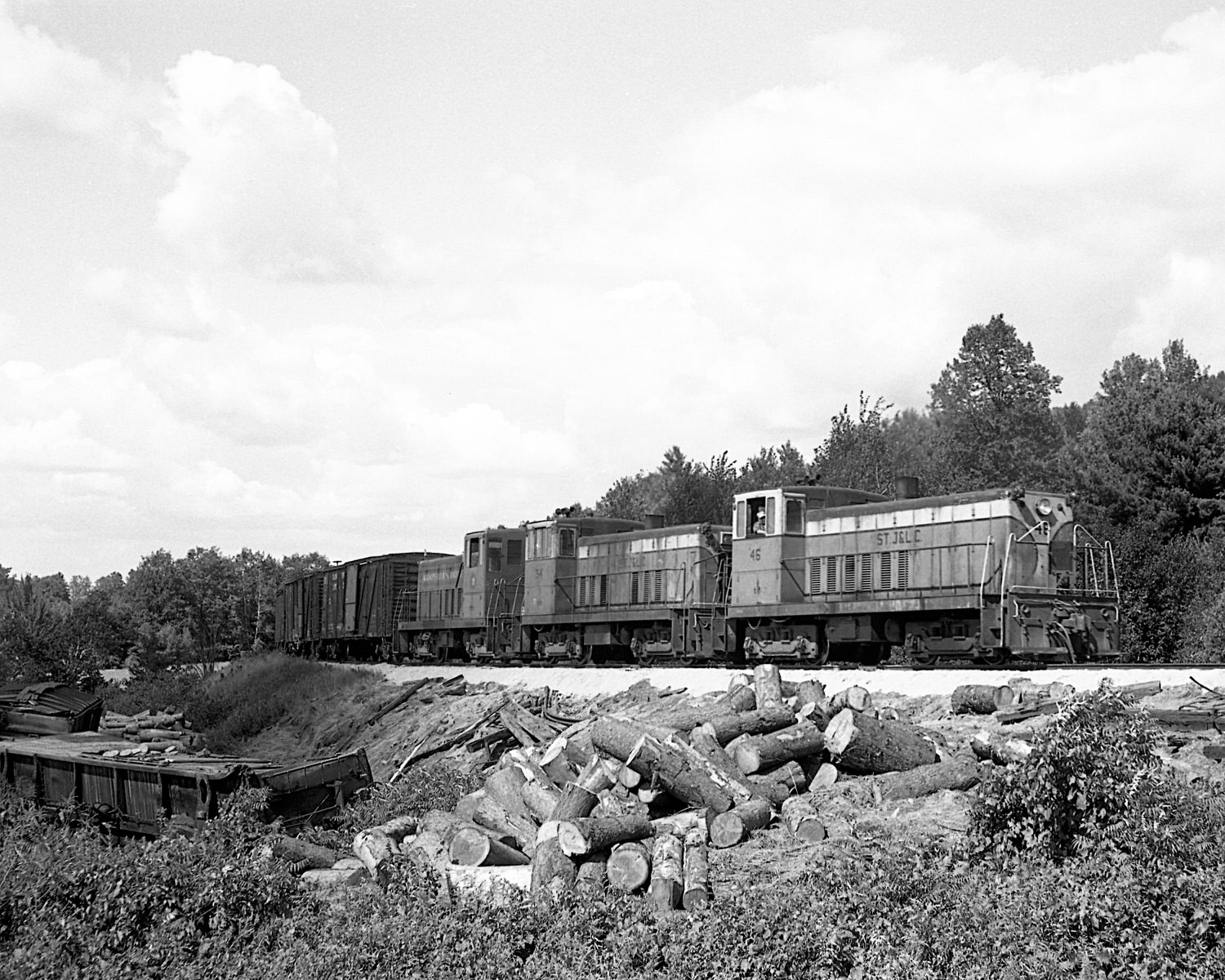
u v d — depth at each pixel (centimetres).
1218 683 2116
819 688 2067
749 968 1257
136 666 6531
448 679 3784
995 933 1255
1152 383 4838
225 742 4125
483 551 4253
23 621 5638
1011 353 6781
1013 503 2678
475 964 1332
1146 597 3622
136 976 1452
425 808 2028
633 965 1291
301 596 6072
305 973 1359
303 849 1781
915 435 8725
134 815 2147
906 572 2877
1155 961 1197
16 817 2105
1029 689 2245
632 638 3625
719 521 5750
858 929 1297
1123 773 1405
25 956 1466
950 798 1681
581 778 1809
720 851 1605
